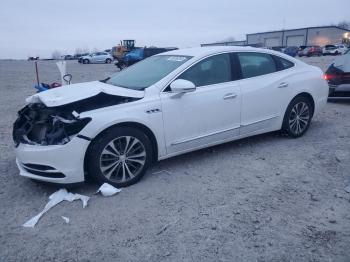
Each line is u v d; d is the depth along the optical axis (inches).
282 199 146.2
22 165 159.8
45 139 149.9
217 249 114.7
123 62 1125.7
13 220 135.8
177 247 116.3
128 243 119.0
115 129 153.1
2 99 432.5
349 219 130.1
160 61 196.5
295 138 224.7
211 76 183.6
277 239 119.0
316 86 226.1
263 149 206.5
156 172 176.9
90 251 115.5
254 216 133.5
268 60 209.3
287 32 2864.2
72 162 146.2
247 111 194.1
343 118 276.8
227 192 153.9
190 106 172.2
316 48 1941.4
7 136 252.4
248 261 108.6
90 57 1669.5
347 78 304.2
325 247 114.2
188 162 189.3
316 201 143.8
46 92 171.3
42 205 146.9
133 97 160.4
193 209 139.9
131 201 147.6
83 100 159.0
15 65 1542.8
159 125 164.4
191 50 197.8
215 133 184.4
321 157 191.3
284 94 208.8
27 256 113.9
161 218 133.9
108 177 155.9
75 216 136.9
